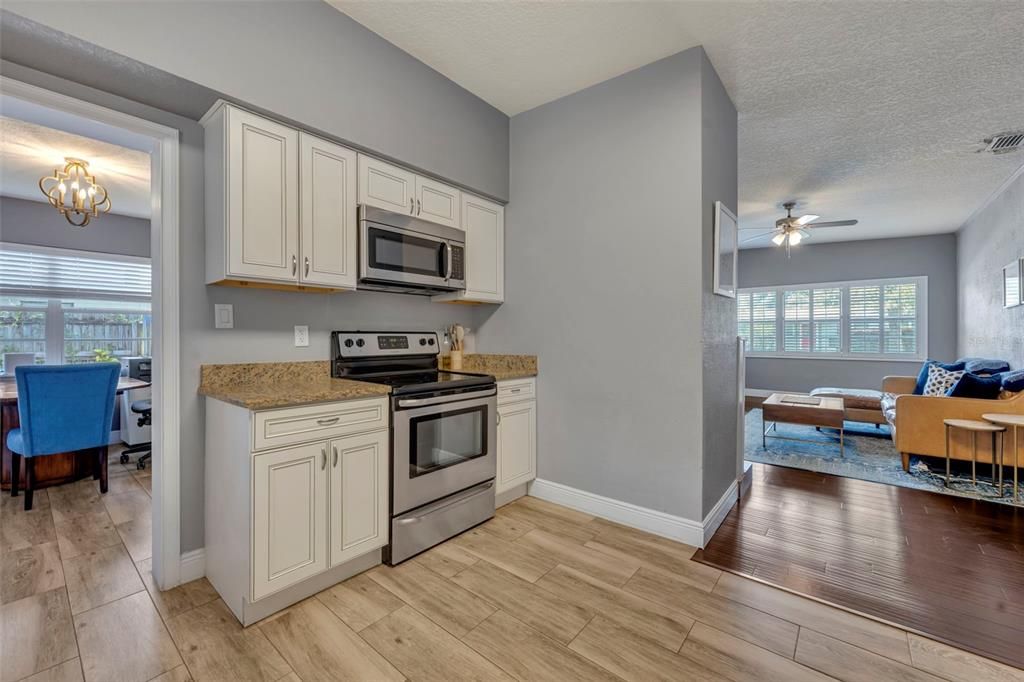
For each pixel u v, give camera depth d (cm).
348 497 197
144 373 445
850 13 209
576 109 283
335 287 222
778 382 749
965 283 575
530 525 259
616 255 264
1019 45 230
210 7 174
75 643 160
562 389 290
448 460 240
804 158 377
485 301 316
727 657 154
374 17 219
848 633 166
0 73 156
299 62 200
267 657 154
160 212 194
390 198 243
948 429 334
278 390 197
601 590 194
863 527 257
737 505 291
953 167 395
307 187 207
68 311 448
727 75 260
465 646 160
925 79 263
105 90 175
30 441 287
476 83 275
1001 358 448
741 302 782
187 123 198
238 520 173
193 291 201
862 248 682
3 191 396
